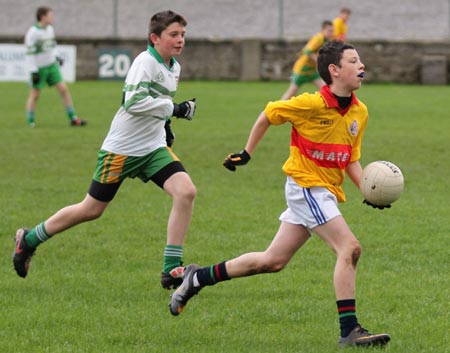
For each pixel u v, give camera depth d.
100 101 53.84
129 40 71.06
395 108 49.88
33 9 86.06
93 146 35.59
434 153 33.81
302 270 18.11
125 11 84.81
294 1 84.94
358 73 13.09
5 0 86.38
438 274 17.78
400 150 34.47
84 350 13.15
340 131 13.24
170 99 16.28
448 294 16.28
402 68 69.56
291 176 13.30
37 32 41.03
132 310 15.37
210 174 29.78
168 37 15.71
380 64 69.69
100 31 84.06
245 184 28.09
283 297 16.22
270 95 57.88
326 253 19.41
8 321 14.66
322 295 16.28
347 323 12.95
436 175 29.44
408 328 14.22
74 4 85.31
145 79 15.60
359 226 21.97
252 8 84.62
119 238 21.02
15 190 26.94
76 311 15.27
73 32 83.81
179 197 15.84
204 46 70.75
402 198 25.64
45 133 39.34
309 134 13.19
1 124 42.62
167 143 16.67
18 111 48.41
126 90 15.63
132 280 17.39
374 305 15.59
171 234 15.89
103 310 15.35
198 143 36.31
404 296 16.19
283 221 13.51
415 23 82.44
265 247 20.03
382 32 82.06
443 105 51.56
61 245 20.30
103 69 71.31
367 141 36.75
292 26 83.81
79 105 51.44
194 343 13.54
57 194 26.39
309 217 13.15
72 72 69.81
